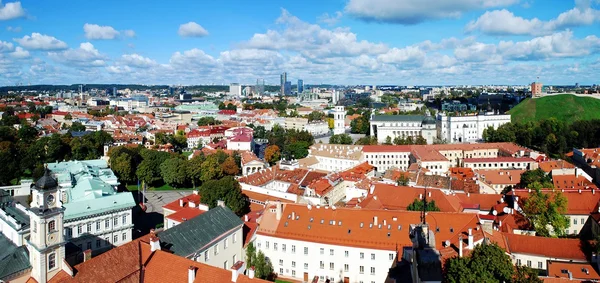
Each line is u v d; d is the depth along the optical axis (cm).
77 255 10631
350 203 17112
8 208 12400
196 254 10762
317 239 12450
